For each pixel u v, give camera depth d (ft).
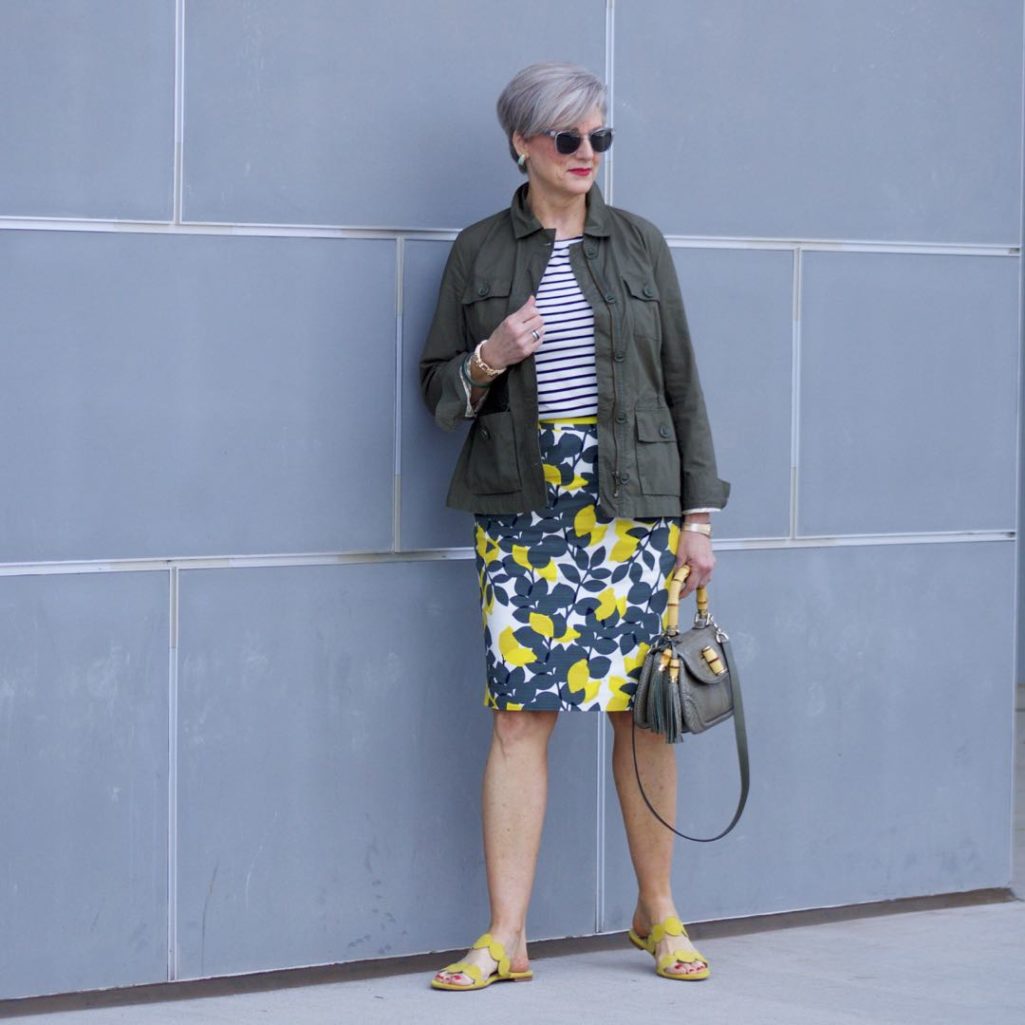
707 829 25.66
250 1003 21.93
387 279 23.25
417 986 22.68
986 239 27.12
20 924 21.72
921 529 26.86
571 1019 21.24
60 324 21.54
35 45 21.22
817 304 25.96
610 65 24.45
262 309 22.57
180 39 21.93
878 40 26.20
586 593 22.03
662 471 21.99
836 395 26.16
